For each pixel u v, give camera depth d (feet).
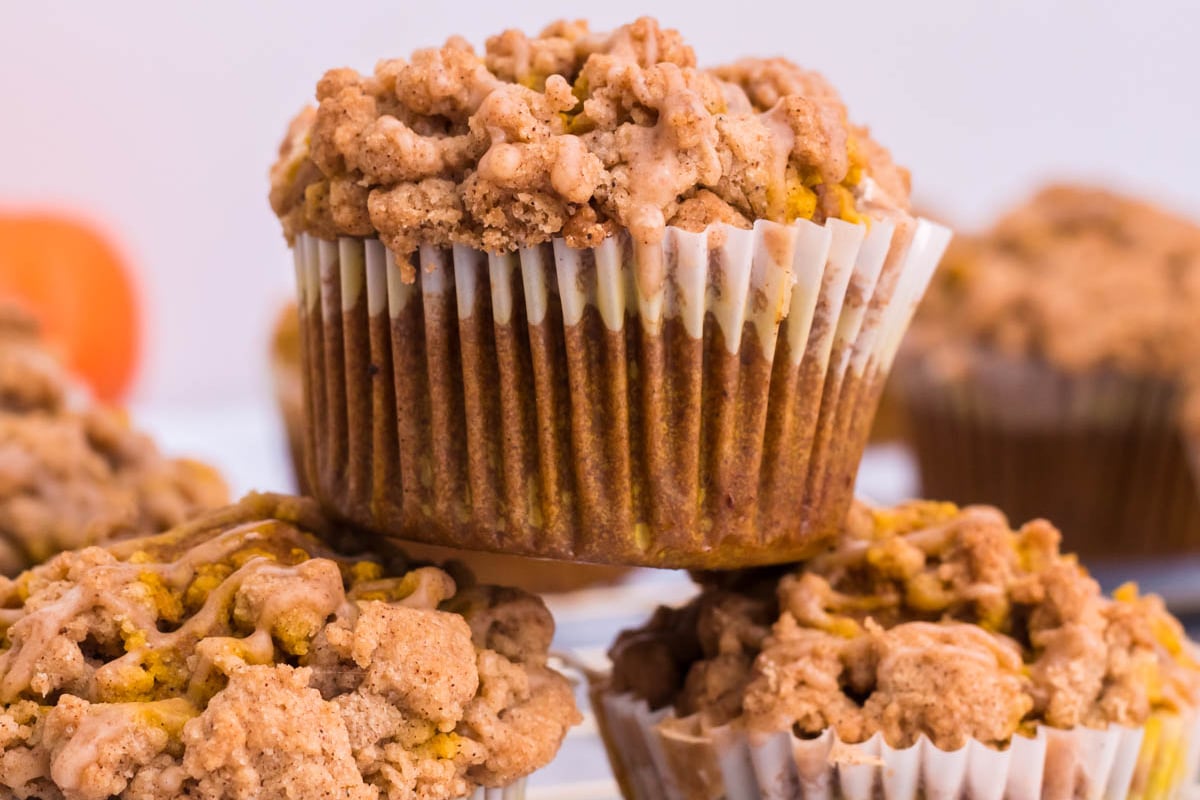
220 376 2.44
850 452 0.92
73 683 0.82
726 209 0.85
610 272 0.84
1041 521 0.93
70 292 2.13
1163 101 2.48
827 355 0.88
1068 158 2.51
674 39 0.88
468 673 0.83
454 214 0.84
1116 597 0.95
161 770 0.80
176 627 0.84
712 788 0.90
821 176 0.87
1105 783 0.89
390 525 0.89
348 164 0.85
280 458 1.84
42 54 2.19
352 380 0.89
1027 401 1.58
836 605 0.91
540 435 0.86
